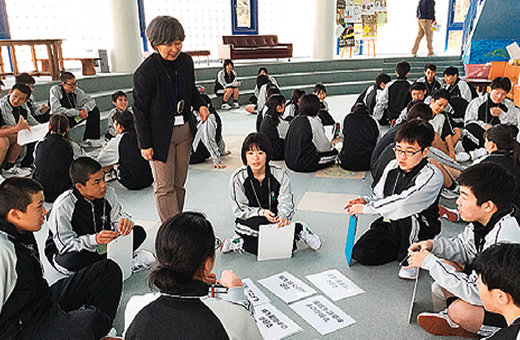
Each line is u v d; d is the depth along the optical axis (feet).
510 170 10.05
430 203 8.82
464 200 6.75
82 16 34.42
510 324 4.73
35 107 19.12
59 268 8.63
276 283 9.16
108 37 29.60
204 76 33.94
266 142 9.70
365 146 16.31
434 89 22.59
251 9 43.01
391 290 8.92
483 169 6.61
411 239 9.13
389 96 22.82
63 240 8.43
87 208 8.65
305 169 16.61
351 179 15.90
